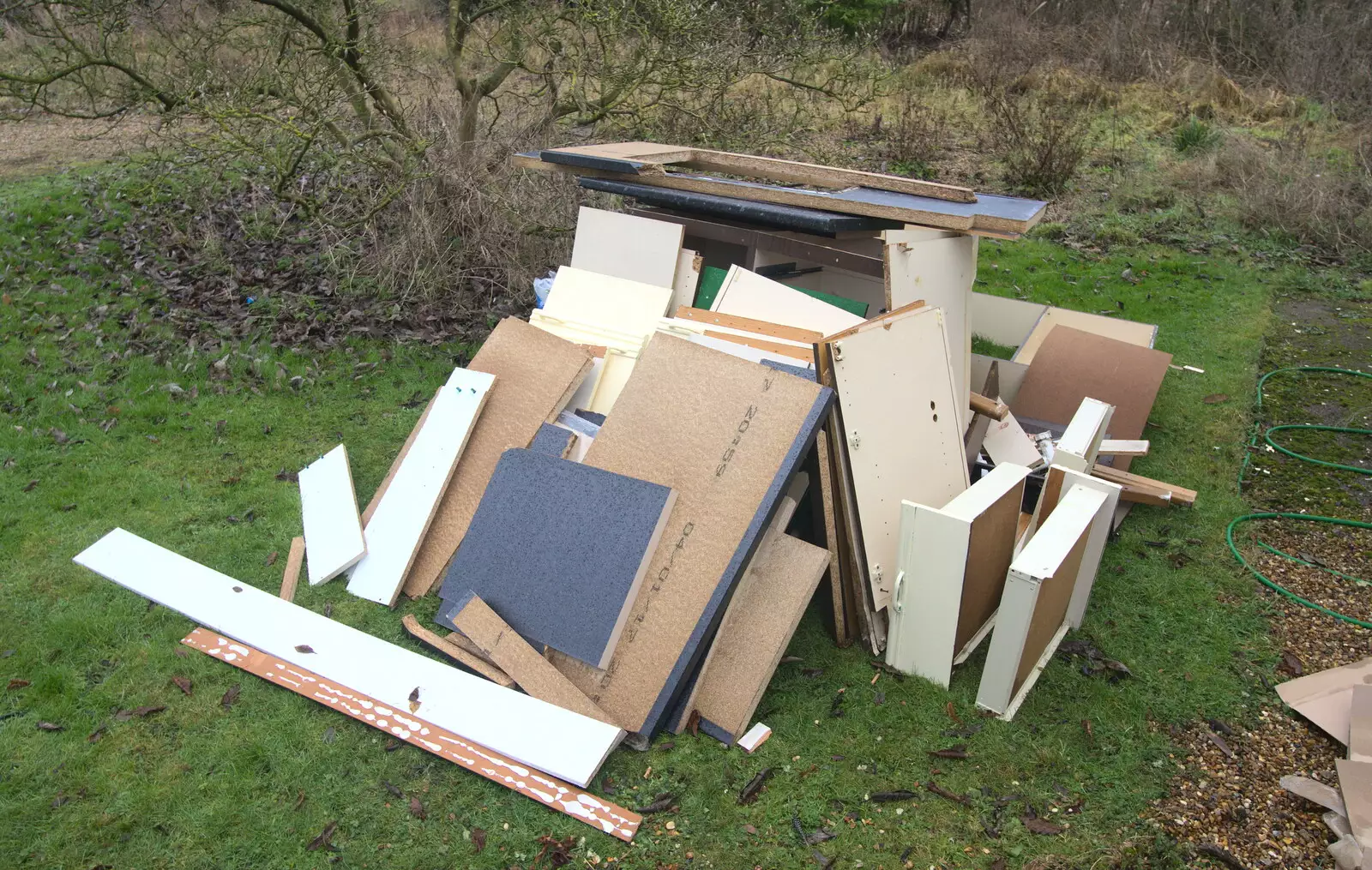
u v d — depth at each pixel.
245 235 7.32
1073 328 5.40
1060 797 2.92
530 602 3.40
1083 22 13.89
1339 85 11.41
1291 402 5.64
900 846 2.74
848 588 3.51
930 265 4.31
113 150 9.68
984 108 11.17
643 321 4.65
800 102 10.02
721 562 3.20
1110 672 3.43
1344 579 4.02
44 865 2.66
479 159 6.57
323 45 6.23
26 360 5.57
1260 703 3.32
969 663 3.46
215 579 3.77
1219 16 13.05
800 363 3.88
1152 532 4.32
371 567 3.84
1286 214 8.38
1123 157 10.05
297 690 3.25
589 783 2.90
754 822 2.82
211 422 5.06
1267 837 2.79
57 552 3.99
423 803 2.87
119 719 3.14
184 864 2.67
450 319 6.27
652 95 8.29
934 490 3.77
